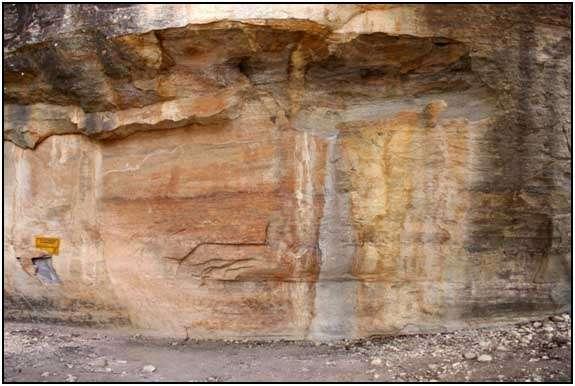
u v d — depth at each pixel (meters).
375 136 7.43
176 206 7.79
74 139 8.32
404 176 7.39
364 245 7.38
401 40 6.88
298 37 6.87
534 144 7.30
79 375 6.41
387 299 7.41
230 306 7.66
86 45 7.38
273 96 7.42
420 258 7.38
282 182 7.49
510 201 7.33
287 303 7.54
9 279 8.56
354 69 7.25
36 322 8.42
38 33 7.61
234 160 7.60
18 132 8.42
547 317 7.41
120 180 8.06
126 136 7.99
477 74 7.16
